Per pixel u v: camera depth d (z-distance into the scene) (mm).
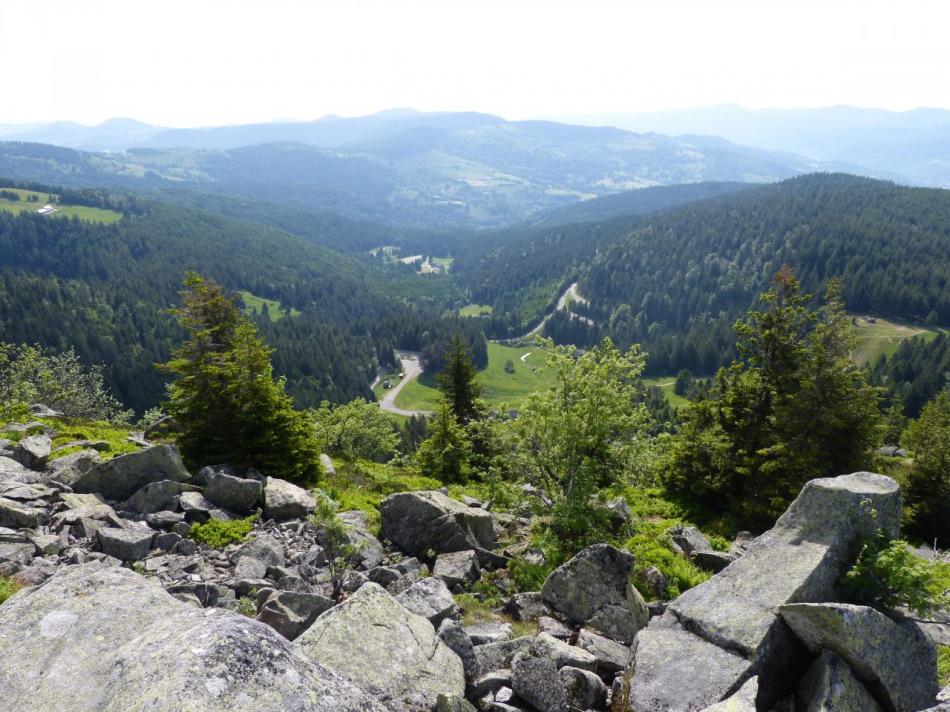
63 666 6160
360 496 26797
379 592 10078
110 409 87438
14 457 20641
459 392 53906
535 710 8984
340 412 64250
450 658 9398
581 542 20484
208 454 25344
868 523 11055
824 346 30109
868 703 8625
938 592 10219
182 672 4824
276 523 18938
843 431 29156
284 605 10859
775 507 28500
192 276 30781
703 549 21844
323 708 5078
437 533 18781
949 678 11508
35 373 66812
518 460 23438
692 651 9781
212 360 26484
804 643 9727
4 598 10789
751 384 32688
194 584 12617
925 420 38625
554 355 22453
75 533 15422
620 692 9617
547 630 12234
